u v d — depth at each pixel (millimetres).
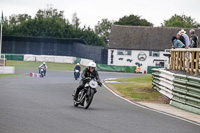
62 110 42344
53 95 61469
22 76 125375
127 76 150125
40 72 129375
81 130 29922
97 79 46031
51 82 97062
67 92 68875
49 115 37625
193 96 49750
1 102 47344
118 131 30328
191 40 66000
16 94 59500
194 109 49312
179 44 70688
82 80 46562
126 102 57188
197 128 35250
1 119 33531
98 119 36500
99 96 64250
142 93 71125
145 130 31625
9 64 197375
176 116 43750
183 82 53250
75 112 41000
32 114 37750
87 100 45094
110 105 51375
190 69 63094
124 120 36844
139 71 192500
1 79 102500
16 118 34562
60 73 152625
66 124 32500
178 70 70375
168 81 61750
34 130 28891
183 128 34344
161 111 47969
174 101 57344
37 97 56531
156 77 73625
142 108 50000
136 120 37438
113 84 92938
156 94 69500
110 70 196875
